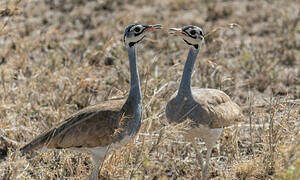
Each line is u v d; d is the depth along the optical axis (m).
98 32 17.56
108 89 12.91
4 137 10.48
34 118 11.84
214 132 9.28
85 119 8.62
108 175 9.37
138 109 8.98
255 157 9.86
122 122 8.59
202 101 9.23
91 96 12.62
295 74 15.23
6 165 9.34
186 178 9.97
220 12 20.28
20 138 10.78
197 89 10.10
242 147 11.01
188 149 10.83
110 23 18.69
